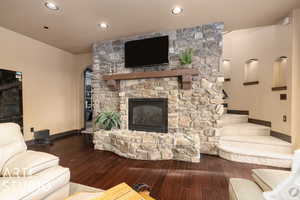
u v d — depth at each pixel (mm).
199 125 2949
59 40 3740
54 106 4246
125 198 1046
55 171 1331
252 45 3582
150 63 3180
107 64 3688
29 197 1055
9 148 1406
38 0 2217
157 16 2645
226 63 4293
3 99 3043
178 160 2688
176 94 3039
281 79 2943
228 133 3113
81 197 1130
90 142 3832
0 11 2494
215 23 2867
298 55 2457
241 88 3896
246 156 2525
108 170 2312
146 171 2277
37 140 3688
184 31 3053
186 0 2219
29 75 3600
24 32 3307
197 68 2959
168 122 3098
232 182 1153
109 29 3137
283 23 2715
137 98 3348
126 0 2223
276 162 2363
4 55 3135
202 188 1847
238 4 2314
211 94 2879
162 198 1667
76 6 2359
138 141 2773
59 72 4395
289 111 2568
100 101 3740
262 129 3061
